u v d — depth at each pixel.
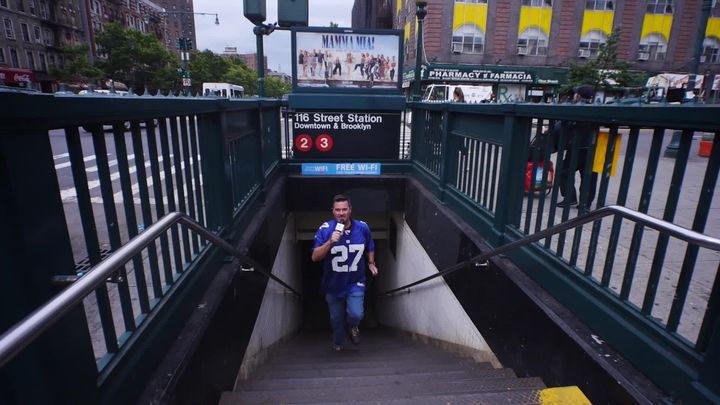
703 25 9.01
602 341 2.10
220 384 2.41
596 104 2.18
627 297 2.04
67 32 50.00
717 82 24.86
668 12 31.00
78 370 1.27
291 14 6.02
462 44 30.42
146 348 1.69
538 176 5.77
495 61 30.94
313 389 2.75
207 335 2.16
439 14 29.58
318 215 8.37
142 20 72.31
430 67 29.98
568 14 30.44
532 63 31.20
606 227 4.25
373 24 39.19
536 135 2.83
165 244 2.00
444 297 4.62
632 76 19.88
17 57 41.91
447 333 4.53
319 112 6.34
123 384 1.50
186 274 2.20
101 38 45.31
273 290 4.89
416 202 5.79
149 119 1.90
